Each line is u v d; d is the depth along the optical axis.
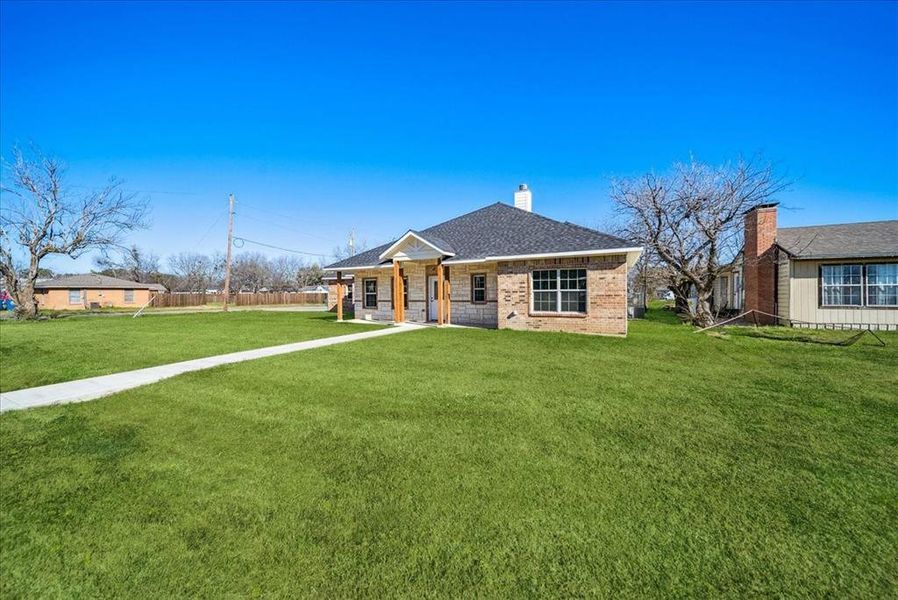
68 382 7.72
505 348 11.01
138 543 2.99
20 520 3.29
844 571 2.63
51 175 26.81
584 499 3.47
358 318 21.70
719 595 2.45
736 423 5.23
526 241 15.95
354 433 4.98
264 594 2.50
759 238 17.39
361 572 2.66
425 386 7.10
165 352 11.02
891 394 6.51
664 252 18.41
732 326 16.38
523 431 4.99
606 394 6.57
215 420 5.53
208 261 77.75
